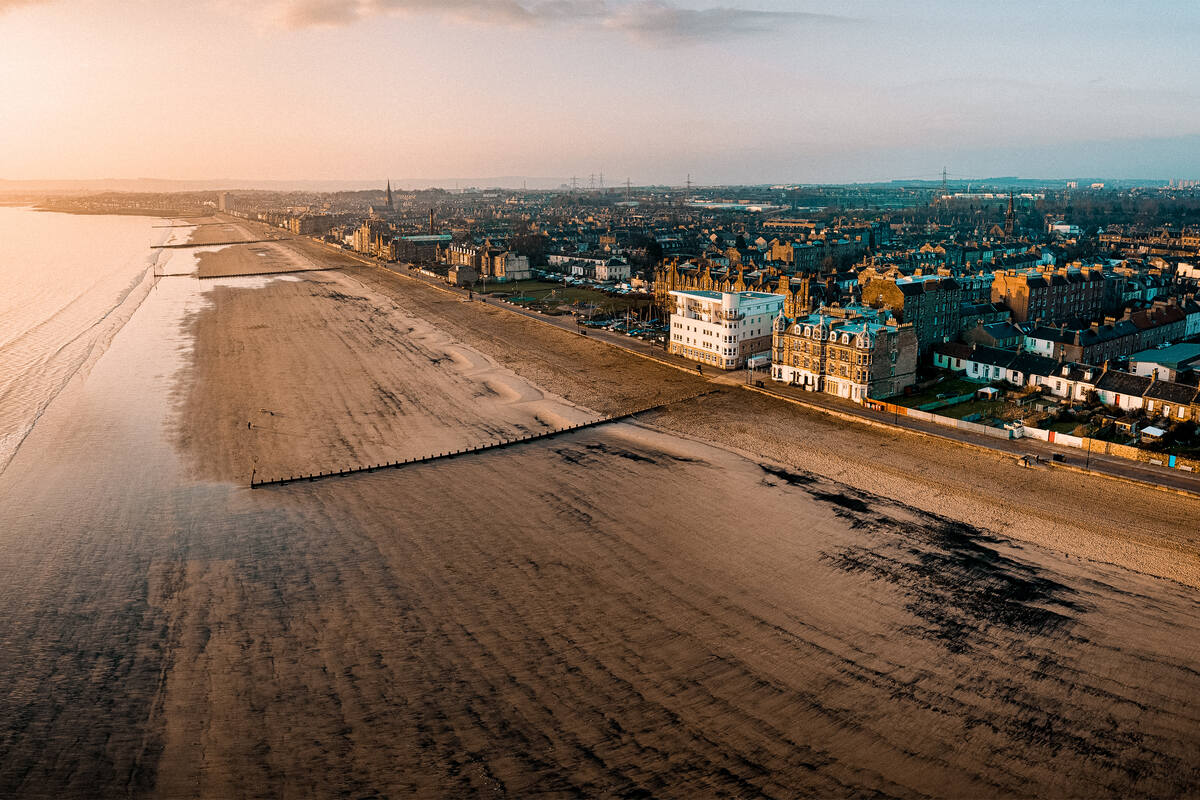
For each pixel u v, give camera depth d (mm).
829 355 135875
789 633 66500
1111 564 76875
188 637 66500
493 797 48844
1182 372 126562
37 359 173125
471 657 63500
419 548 82312
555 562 79062
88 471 106000
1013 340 156125
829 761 51844
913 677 60531
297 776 50906
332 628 67625
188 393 146625
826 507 92000
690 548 82000
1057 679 60000
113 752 53094
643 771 50938
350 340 196625
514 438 120562
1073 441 107188
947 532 85000
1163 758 51781
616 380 153500
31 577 76438
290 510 92188
